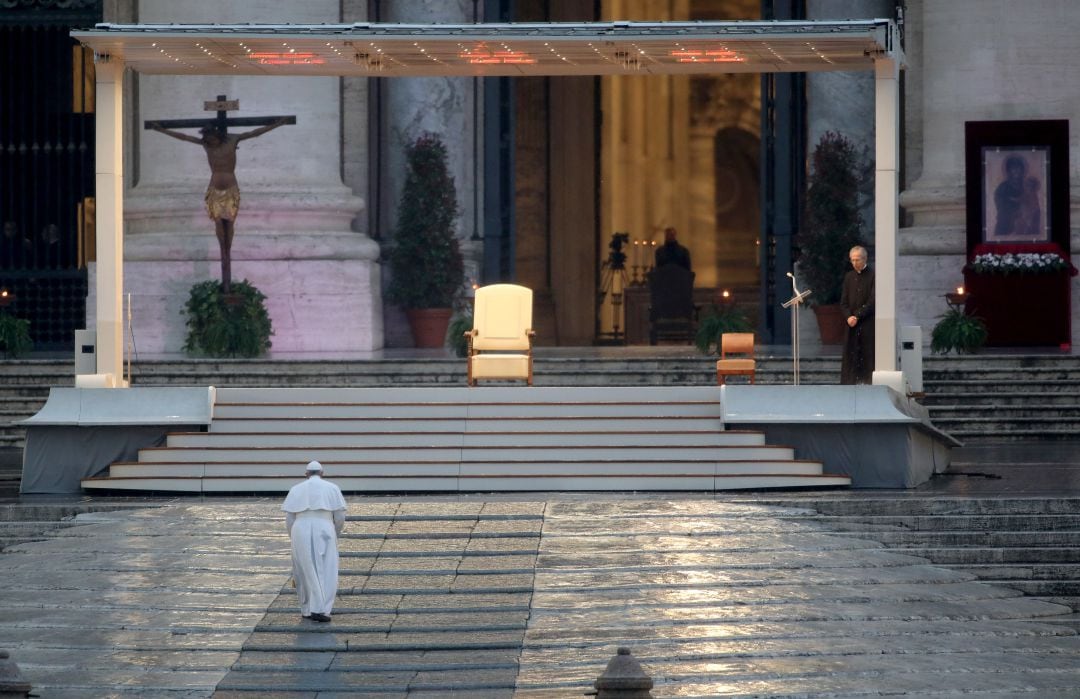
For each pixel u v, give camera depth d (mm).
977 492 43281
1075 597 37219
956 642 33250
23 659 32156
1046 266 68875
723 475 45375
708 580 36344
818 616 34344
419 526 39812
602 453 46062
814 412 45719
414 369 61562
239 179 72312
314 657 32188
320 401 47219
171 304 70875
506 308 53031
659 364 61406
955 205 71812
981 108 71625
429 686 30391
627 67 52594
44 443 46375
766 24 47750
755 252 96000
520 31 48281
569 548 38312
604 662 31734
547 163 92812
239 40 48719
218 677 31062
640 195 95562
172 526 40406
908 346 50656
